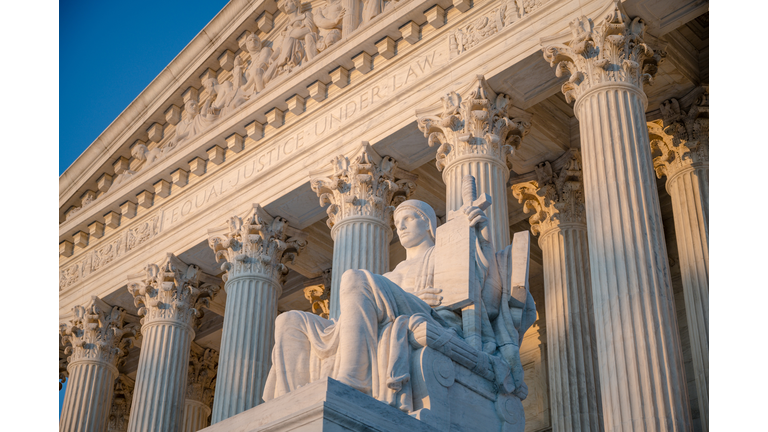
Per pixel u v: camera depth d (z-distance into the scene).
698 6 16.98
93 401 27.50
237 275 23.36
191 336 25.91
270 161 24.20
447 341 8.77
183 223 26.08
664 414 13.10
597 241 15.08
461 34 20.45
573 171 22.23
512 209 25.44
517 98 19.55
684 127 20.41
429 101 20.20
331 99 23.08
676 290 23.80
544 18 18.75
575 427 19.55
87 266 29.61
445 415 8.38
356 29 22.45
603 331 14.24
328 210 21.47
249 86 25.64
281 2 25.56
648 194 15.32
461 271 9.62
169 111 28.25
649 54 17.22
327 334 9.18
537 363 26.09
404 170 22.03
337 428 7.29
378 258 20.36
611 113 16.22
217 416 21.41
